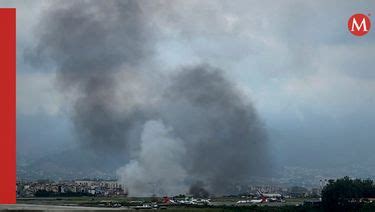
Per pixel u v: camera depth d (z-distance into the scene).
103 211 166.25
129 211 169.75
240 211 183.62
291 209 196.62
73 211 165.12
